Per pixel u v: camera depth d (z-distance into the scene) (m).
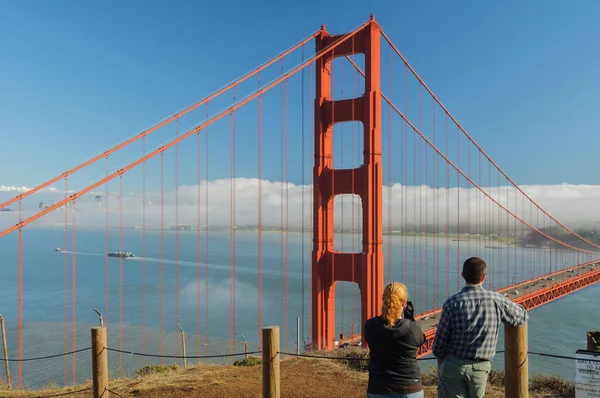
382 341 4.44
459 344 4.43
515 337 4.64
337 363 11.79
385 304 4.50
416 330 4.42
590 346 6.32
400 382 4.37
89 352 49.78
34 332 62.25
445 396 4.56
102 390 7.21
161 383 9.90
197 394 8.97
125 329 71.81
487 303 4.40
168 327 78.50
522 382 4.63
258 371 11.09
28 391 11.07
